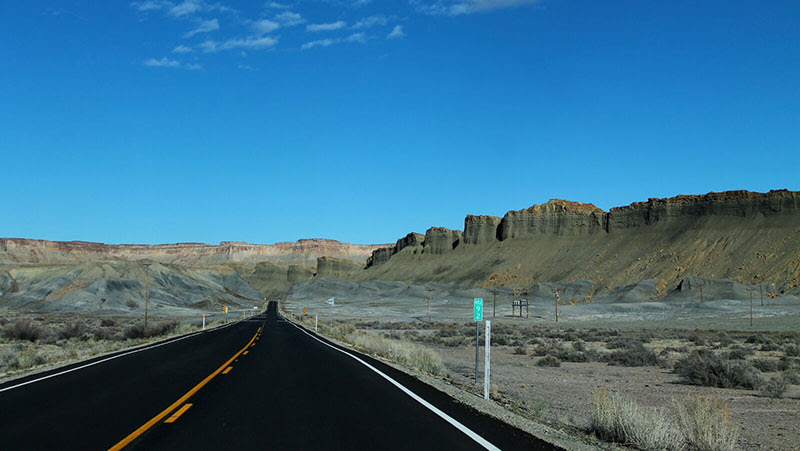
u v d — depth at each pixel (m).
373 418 10.38
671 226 179.00
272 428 9.36
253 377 16.61
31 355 22.91
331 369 19.16
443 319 104.56
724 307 106.56
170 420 9.91
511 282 192.25
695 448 9.41
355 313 126.56
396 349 26.89
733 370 20.41
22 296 116.88
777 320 82.75
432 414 10.86
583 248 194.75
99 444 8.09
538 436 9.11
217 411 10.88
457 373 23.75
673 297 129.88
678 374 23.00
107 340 40.22
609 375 24.16
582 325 84.44
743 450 10.52
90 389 13.91
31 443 8.14
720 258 150.12
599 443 9.27
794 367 25.59
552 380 22.16
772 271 134.62
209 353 25.80
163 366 19.80
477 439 8.72
